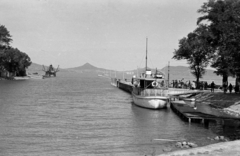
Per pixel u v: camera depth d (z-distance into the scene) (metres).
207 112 50.53
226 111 52.66
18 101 75.06
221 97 64.00
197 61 88.06
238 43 57.59
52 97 89.75
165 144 31.19
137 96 64.44
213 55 76.94
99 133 36.56
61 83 196.50
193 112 48.53
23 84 165.50
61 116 50.34
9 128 39.09
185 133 36.44
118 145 30.86
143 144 31.23
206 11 75.94
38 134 35.72
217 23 71.94
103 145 30.86
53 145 30.77
